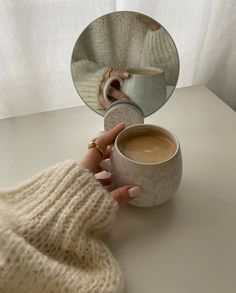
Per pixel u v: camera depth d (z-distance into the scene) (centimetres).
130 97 41
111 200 29
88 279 25
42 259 25
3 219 27
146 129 34
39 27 42
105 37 38
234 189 35
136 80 40
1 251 25
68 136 42
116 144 32
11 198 30
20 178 36
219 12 48
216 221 32
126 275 27
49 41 43
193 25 48
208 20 48
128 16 37
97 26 37
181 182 36
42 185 30
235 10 48
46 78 46
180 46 50
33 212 28
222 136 42
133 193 30
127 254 29
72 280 25
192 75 54
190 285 27
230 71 55
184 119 45
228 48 53
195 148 40
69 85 48
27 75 45
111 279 26
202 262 28
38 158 39
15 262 24
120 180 31
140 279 27
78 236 27
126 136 34
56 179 30
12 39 41
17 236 26
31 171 37
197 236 30
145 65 40
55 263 26
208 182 36
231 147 40
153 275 27
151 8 44
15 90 46
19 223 27
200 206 33
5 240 25
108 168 34
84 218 28
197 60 52
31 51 43
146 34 38
